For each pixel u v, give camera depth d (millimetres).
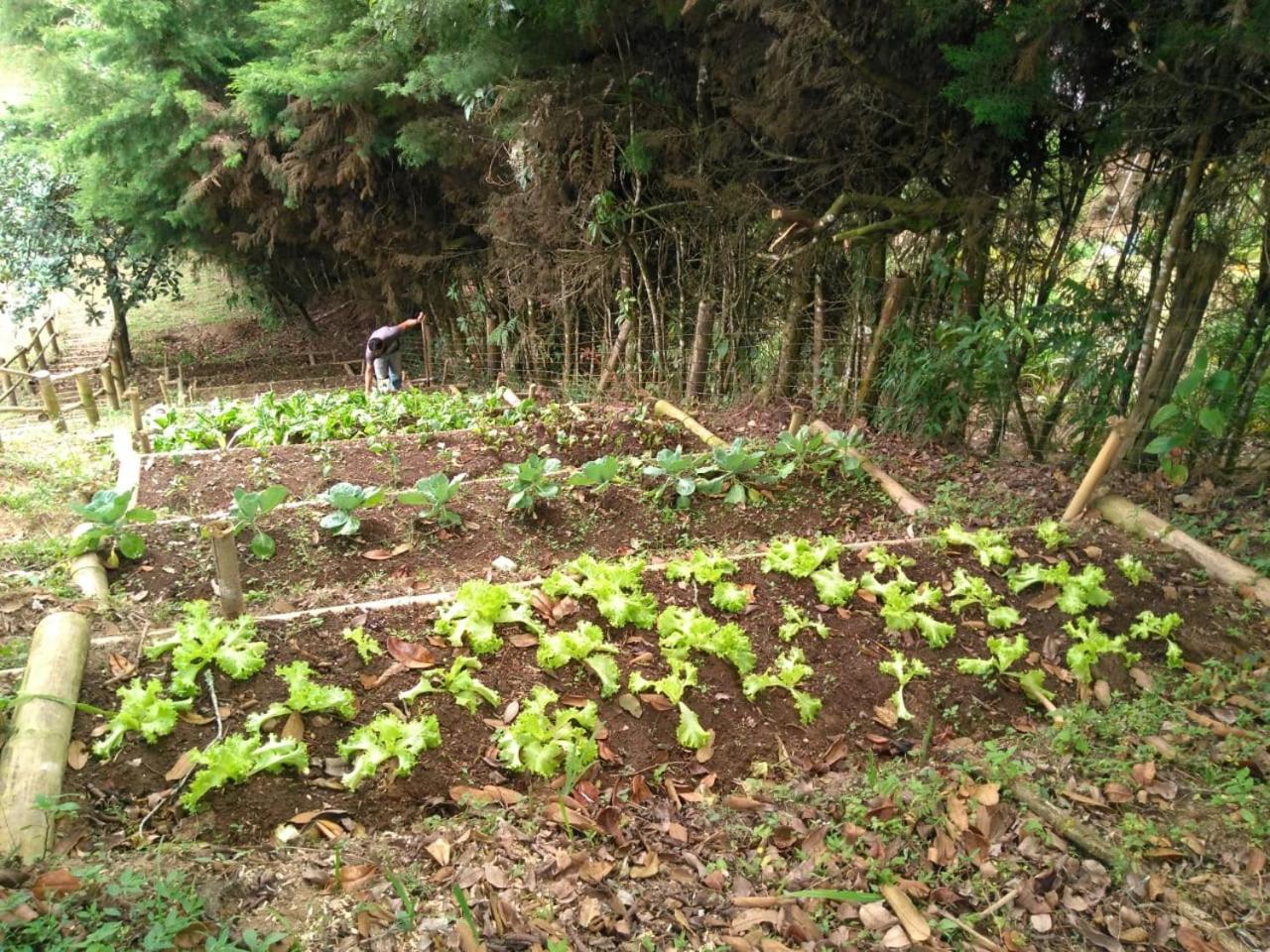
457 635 3295
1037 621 3846
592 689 3246
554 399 7855
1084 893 2484
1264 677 3502
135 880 2121
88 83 9992
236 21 10492
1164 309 5016
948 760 3148
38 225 12734
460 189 9508
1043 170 5355
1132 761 3047
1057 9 4191
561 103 7184
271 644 3234
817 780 3008
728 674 3412
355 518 4465
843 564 4129
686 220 7434
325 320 15219
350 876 2354
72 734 2760
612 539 4664
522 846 2543
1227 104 4344
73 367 14070
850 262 6402
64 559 4043
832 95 5562
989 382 5629
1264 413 5152
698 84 6742
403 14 6793
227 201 11047
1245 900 2455
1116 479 5066
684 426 6359
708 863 2574
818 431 5559
